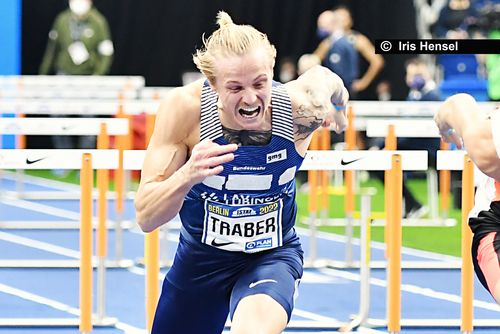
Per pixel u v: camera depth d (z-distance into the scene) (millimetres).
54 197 15703
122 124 8477
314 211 10812
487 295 9562
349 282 10047
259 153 4672
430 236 13070
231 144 4391
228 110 4453
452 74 17938
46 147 19375
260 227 4883
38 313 8648
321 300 9234
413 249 12133
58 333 7957
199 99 4672
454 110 4664
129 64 19797
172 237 12320
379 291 9633
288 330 8078
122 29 19734
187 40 19812
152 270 6859
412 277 10391
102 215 8055
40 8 19844
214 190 4758
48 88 15609
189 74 17750
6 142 19125
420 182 18469
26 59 19891
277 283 4703
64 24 18781
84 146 19266
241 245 4895
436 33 17453
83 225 7039
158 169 4648
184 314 5137
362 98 19328
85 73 18828
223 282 5004
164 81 19875
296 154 4770
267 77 4402
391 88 19219
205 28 19781
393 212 7074
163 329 5195
